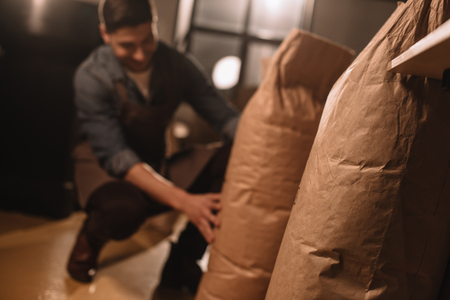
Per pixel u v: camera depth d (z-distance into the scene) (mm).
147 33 1069
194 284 1137
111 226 1034
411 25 468
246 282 741
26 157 1750
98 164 1216
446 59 364
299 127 741
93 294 1036
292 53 759
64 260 1250
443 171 458
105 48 1221
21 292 982
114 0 1037
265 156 737
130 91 1202
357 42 2691
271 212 738
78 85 1157
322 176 503
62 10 1668
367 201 462
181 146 2459
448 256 479
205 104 1313
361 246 464
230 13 2930
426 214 459
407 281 464
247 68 2924
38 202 1743
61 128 1752
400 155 456
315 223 496
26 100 1741
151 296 1076
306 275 491
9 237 1406
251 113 774
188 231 1151
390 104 461
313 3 2707
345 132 488
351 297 467
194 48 2947
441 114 456
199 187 1229
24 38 1671
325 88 786
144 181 1008
